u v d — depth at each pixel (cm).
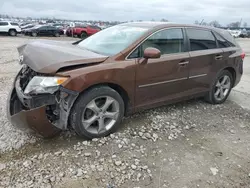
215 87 493
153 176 286
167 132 381
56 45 380
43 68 298
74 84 300
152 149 335
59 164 294
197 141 365
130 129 378
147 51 349
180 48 417
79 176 278
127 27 421
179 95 431
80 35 2795
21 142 332
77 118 320
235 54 505
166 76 395
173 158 320
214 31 480
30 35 2750
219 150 347
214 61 465
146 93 381
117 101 347
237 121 443
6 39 2112
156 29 390
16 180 268
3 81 620
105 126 350
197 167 306
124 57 349
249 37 4750
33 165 290
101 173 284
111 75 330
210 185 278
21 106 332
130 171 290
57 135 349
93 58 325
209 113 464
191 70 430
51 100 300
